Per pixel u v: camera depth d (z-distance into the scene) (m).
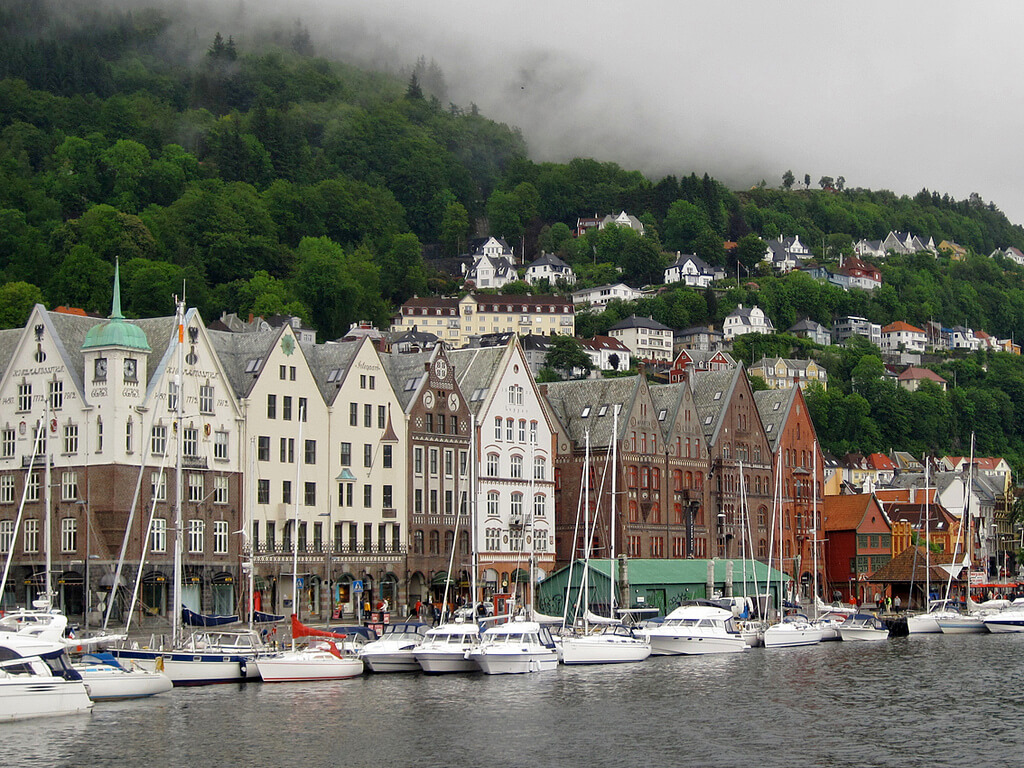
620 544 153.25
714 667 111.31
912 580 171.88
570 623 133.50
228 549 121.69
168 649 95.38
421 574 138.62
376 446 135.25
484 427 145.75
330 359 136.38
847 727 81.94
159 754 72.75
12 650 80.94
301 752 73.75
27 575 116.75
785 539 178.88
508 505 147.88
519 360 151.00
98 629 107.06
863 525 188.25
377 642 105.19
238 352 129.50
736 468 171.12
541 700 91.12
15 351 119.94
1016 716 86.00
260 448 125.25
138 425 115.25
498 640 105.75
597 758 72.75
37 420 117.56
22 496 115.56
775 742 77.19
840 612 149.75
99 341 114.62
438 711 86.31
